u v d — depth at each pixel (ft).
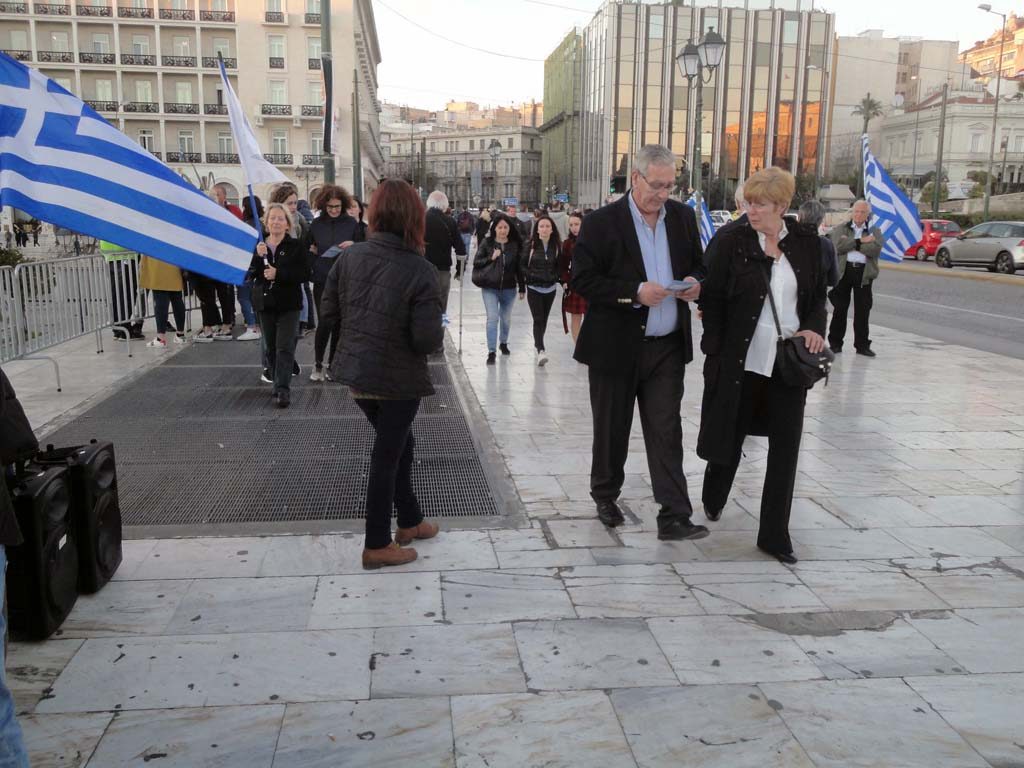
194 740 8.86
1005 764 8.64
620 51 232.73
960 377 29.07
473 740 8.91
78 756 8.57
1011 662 10.59
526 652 10.65
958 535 14.75
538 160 423.64
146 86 199.00
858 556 13.80
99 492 12.07
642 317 13.83
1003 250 79.41
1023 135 243.60
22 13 192.65
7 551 10.34
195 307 42.09
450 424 21.91
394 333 12.37
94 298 30.53
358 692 9.75
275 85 186.70
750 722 9.27
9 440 7.91
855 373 29.68
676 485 14.20
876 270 32.65
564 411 23.44
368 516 12.98
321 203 27.96
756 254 13.00
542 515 15.49
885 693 9.86
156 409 23.03
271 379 26.23
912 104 330.75
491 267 29.91
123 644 10.72
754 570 13.20
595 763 8.57
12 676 9.96
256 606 11.78
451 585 12.52
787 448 13.30
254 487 16.88
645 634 11.14
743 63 236.84
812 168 245.04
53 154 14.56
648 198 13.26
